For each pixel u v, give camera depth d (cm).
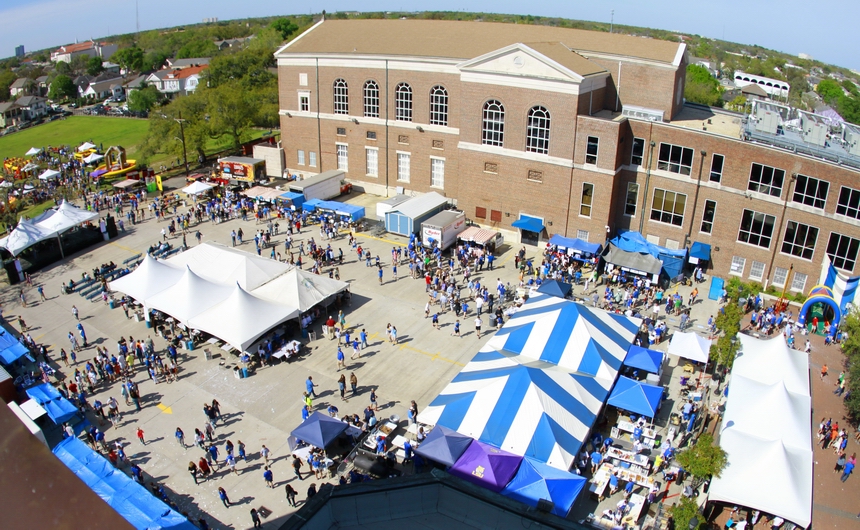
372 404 3556
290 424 3491
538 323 3753
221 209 6412
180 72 19112
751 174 4766
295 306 4228
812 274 4709
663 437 3325
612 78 5578
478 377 3353
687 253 5178
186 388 3806
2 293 5072
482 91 5594
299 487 3039
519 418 3003
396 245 5809
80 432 3403
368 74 6631
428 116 6378
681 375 3878
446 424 3081
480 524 1645
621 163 5303
